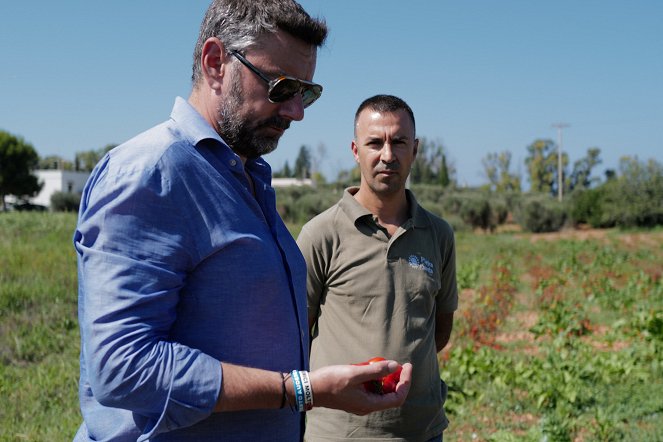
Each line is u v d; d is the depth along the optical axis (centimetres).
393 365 188
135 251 168
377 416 301
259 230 191
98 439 185
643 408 648
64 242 1666
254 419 189
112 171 173
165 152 178
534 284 1549
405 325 313
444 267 346
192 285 180
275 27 187
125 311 164
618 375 771
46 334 827
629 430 589
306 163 11356
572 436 586
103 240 167
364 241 318
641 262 2142
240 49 188
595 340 1005
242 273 183
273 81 186
